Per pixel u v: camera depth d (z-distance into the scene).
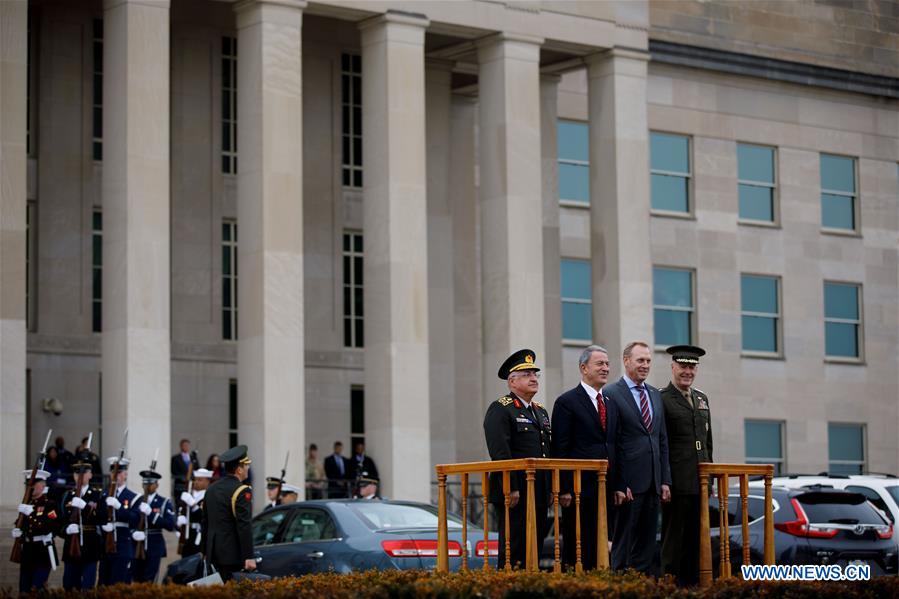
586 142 62.00
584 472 23.38
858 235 68.19
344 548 28.77
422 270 48.97
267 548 29.98
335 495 49.41
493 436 23.48
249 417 46.41
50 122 50.47
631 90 54.19
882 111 69.12
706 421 23.89
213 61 53.62
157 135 45.00
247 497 27.03
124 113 44.81
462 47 53.06
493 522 52.31
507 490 22.20
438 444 55.25
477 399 56.91
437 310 55.69
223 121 53.72
